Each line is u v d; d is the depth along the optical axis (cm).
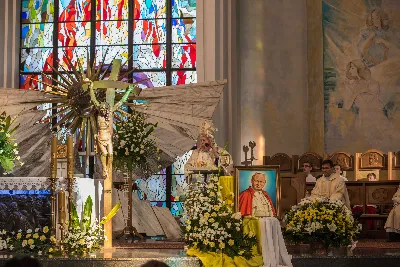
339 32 1975
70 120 1634
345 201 1392
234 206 1069
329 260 1070
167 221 1538
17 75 2056
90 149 1600
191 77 2011
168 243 1352
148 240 1448
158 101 1780
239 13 2008
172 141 1734
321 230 1180
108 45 2055
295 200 1403
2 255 1054
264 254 1043
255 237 1055
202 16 1942
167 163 1706
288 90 1992
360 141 1947
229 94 1914
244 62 1992
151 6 2047
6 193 1122
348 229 1191
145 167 1469
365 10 1970
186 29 2023
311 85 1983
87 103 1540
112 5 2066
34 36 2080
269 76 1992
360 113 1952
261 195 1073
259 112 1975
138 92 1246
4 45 2038
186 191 1112
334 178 1400
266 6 2012
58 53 2070
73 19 2078
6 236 1117
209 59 1920
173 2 2038
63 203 1101
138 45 2042
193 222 1070
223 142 1889
